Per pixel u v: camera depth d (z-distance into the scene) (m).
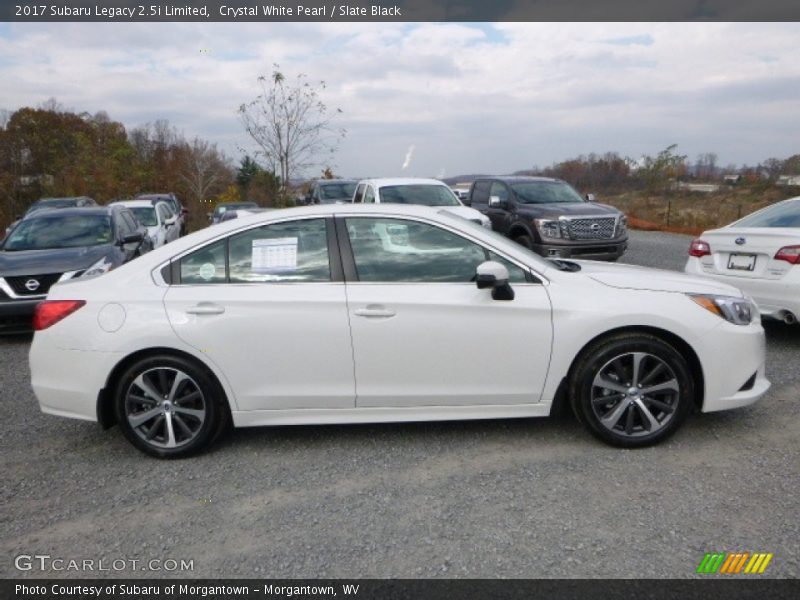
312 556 2.83
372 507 3.24
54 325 3.82
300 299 3.75
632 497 3.26
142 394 3.85
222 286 3.82
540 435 4.09
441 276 3.85
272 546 2.92
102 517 3.22
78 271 7.25
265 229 3.95
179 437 3.89
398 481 3.52
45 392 3.86
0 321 7.03
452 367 3.80
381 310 3.74
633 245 15.36
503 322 3.77
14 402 5.05
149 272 3.88
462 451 3.89
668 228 20.44
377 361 3.78
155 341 3.73
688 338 3.75
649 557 2.74
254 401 3.82
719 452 3.76
